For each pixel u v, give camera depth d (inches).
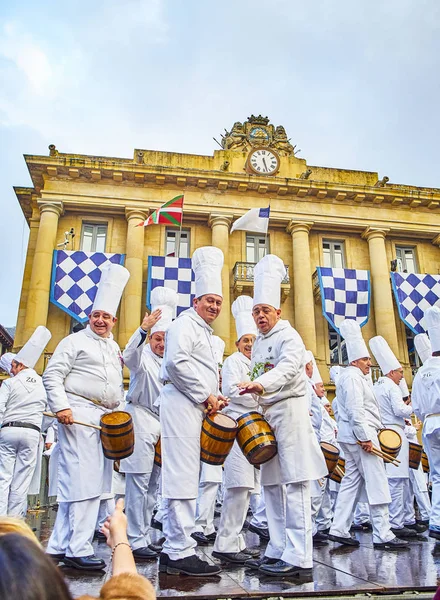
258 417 194.4
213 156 1008.2
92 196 924.6
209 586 160.4
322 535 268.5
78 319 844.6
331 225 1001.5
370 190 1006.4
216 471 281.9
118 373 221.0
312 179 1027.9
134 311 872.9
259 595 150.3
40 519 369.7
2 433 306.8
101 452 200.4
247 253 984.9
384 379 336.5
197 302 210.8
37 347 327.3
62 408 194.1
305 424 191.3
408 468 315.9
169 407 190.5
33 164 906.1
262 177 968.9
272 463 194.7
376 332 970.1
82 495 190.2
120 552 61.4
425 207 1039.6
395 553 229.8
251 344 286.7
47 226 891.4
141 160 945.5
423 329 959.0
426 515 364.5
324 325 970.1
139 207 930.1
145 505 229.9
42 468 461.7
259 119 1051.9
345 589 157.1
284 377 188.7
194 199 957.2
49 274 874.1
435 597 74.4
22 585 33.0
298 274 959.0
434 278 991.6
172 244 959.6
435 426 256.4
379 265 994.1
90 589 157.5
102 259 878.4
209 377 200.5
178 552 177.0
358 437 248.8
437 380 261.7
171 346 190.2
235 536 207.5
